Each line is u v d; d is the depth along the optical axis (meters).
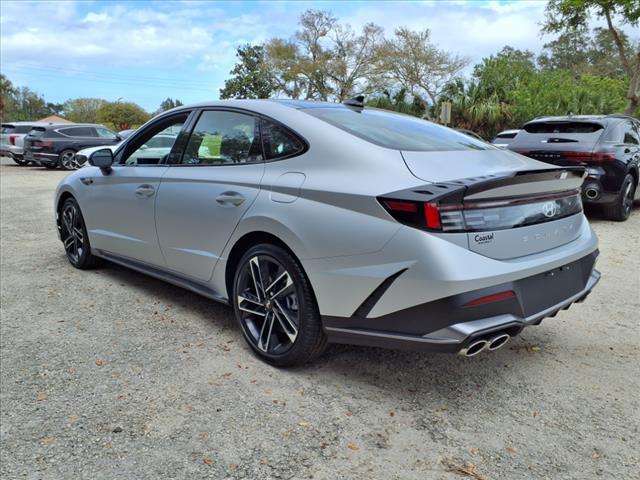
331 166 2.85
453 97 31.83
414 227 2.42
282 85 48.03
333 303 2.72
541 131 8.05
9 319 3.80
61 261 5.45
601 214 8.02
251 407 2.66
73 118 84.94
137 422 2.52
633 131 8.48
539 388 2.90
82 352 3.27
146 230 4.01
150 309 4.05
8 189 12.30
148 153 4.14
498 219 2.56
